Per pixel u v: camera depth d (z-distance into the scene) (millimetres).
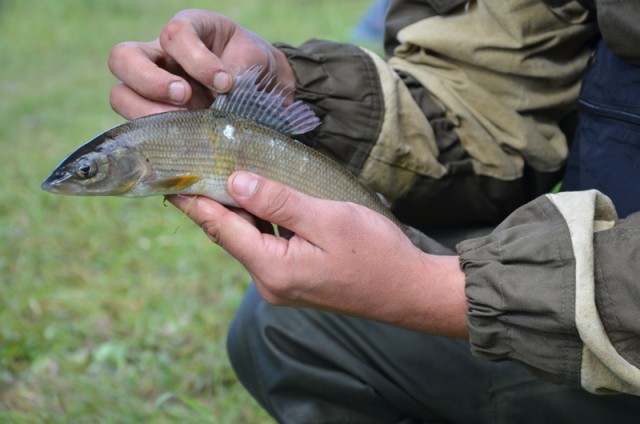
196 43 759
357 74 849
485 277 688
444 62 899
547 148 893
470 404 835
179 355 1195
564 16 868
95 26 3943
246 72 771
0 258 1516
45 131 2408
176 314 1288
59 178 729
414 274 709
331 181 794
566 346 678
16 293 1364
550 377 695
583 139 824
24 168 2023
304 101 840
